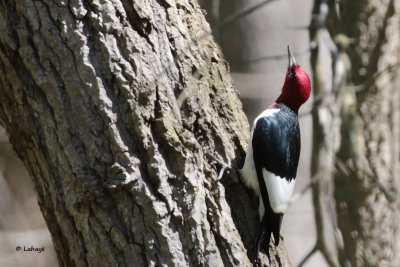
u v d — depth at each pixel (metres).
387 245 14.87
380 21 15.48
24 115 8.30
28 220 21.20
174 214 8.24
